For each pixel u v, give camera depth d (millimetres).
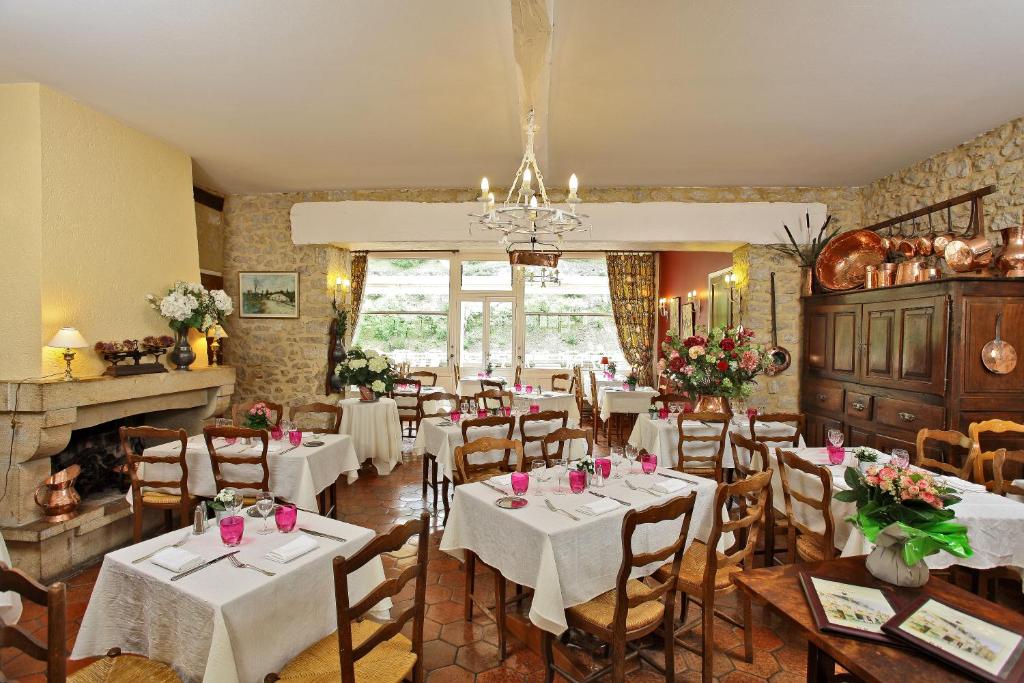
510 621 2463
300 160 4781
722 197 5574
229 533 1965
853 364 4555
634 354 9125
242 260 5949
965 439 3100
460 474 2951
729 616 2797
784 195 5543
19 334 3355
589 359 9281
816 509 2867
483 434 4094
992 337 3475
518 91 3311
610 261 9148
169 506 3275
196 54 2979
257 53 2965
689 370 4055
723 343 3971
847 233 4742
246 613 1630
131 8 2555
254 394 5973
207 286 5711
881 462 3020
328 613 1914
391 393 5559
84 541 3316
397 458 5414
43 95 3369
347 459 3861
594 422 7031
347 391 6207
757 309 5535
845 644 1268
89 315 3699
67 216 3535
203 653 1599
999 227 3854
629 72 3117
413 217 5688
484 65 3072
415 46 2873
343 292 6367
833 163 4738
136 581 1790
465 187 5695
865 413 4383
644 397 6629
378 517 4113
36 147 3352
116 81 3307
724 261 6656
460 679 2254
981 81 3193
